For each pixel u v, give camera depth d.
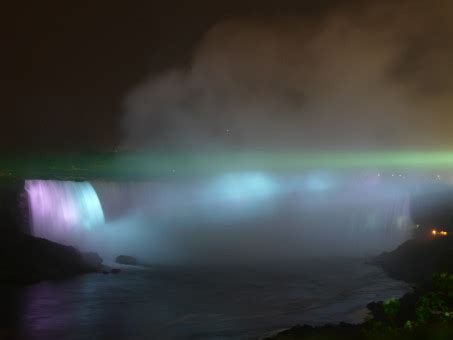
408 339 13.59
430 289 25.36
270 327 25.75
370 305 28.80
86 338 24.12
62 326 25.50
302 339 22.28
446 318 14.01
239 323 26.30
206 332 25.11
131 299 29.88
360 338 15.57
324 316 27.48
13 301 28.78
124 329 25.36
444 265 35.06
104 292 30.92
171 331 25.11
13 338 23.98
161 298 30.22
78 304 28.69
